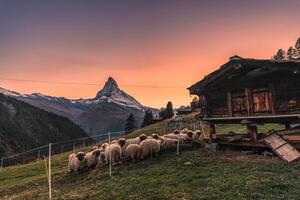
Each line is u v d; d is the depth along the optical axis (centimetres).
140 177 1978
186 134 2981
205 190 1559
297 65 2019
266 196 1401
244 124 2353
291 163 1889
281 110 2164
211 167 2012
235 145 2539
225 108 2594
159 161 2391
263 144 2245
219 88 2652
